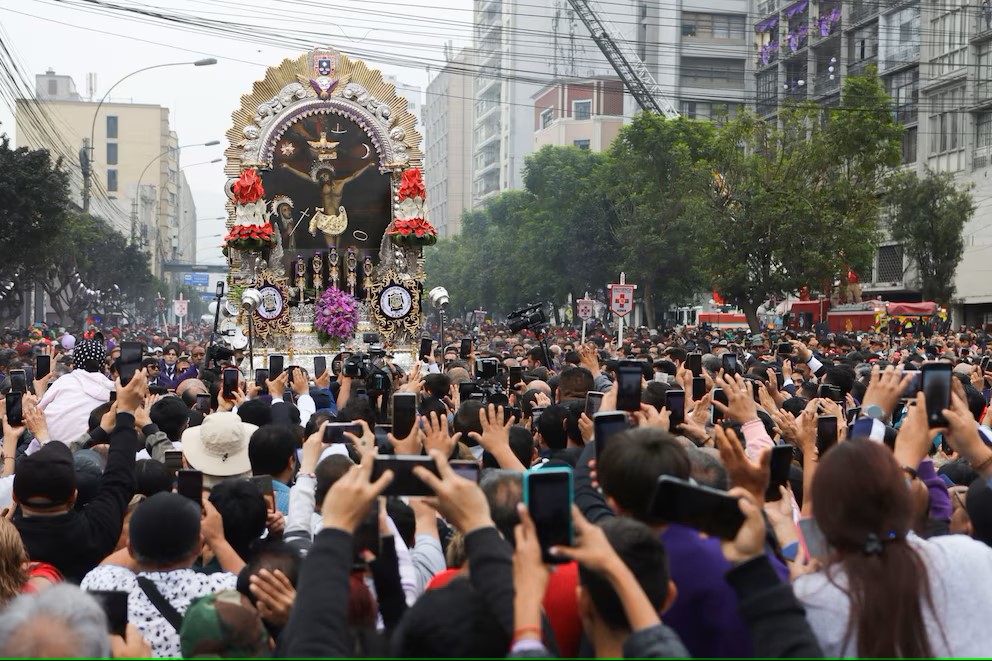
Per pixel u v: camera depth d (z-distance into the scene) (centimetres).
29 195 3562
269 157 2367
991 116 4906
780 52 7338
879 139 3734
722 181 3759
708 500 328
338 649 313
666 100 7106
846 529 356
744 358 1908
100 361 1102
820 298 4819
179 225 14350
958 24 5138
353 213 2425
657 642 302
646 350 2112
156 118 12238
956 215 4338
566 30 9275
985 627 368
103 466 714
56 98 12612
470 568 341
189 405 1045
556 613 400
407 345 2380
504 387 1288
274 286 2275
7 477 668
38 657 313
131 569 486
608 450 391
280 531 546
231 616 389
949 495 606
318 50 2397
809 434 550
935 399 466
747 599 329
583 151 6138
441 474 349
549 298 6588
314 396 1271
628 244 4769
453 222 13825
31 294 5741
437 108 14675
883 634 344
